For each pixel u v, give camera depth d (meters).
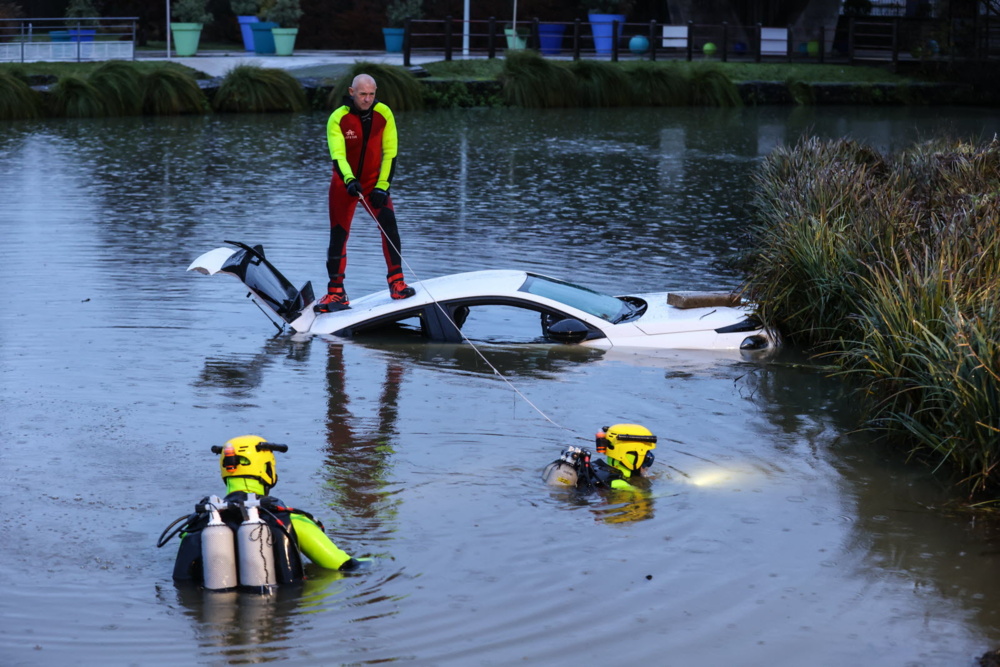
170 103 32.84
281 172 22.31
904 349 8.33
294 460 7.23
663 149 27.16
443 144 27.20
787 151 17.52
